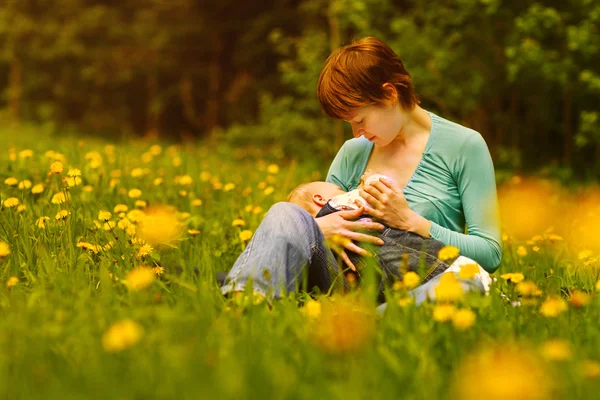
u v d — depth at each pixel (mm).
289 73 14781
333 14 13211
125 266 3104
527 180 11375
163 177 6594
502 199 8516
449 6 12336
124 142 17281
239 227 4484
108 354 1998
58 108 24641
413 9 13227
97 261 3322
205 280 2801
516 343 2189
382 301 3049
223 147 16547
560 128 12508
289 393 1750
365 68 3162
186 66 23219
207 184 6297
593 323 2404
